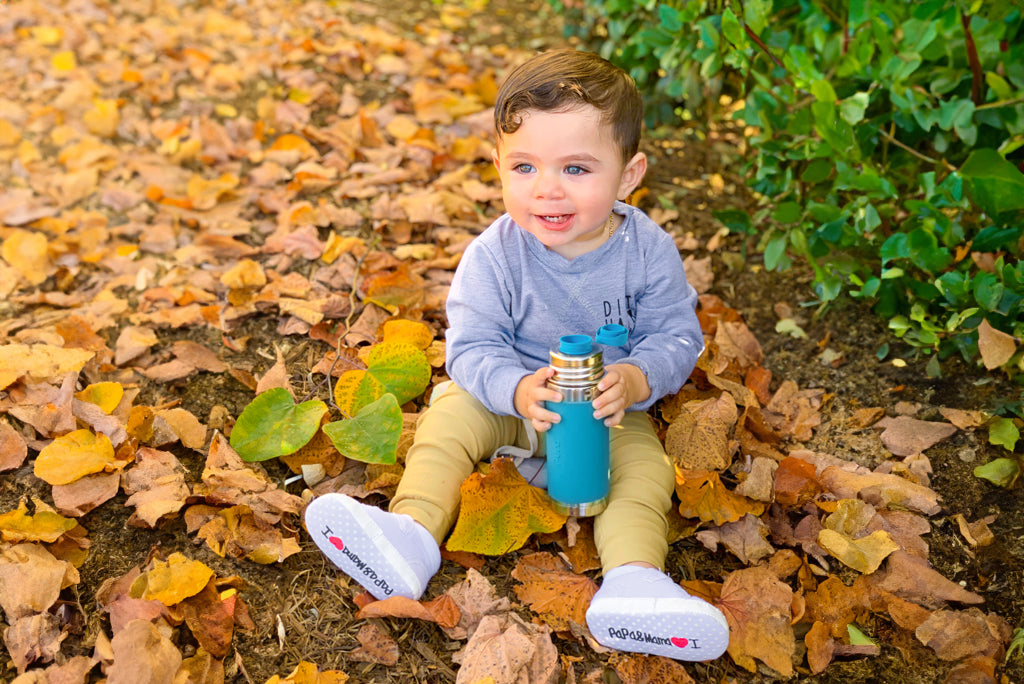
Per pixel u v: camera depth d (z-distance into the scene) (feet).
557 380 5.66
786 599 5.88
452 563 6.18
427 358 7.54
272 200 10.10
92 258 9.04
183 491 6.28
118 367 7.48
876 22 7.61
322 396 7.29
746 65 7.84
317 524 5.52
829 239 7.90
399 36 14.26
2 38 13.62
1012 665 5.65
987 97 7.71
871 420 7.27
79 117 11.84
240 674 5.36
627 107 5.71
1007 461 6.61
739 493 6.58
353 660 5.52
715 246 9.50
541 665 5.38
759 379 7.70
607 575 5.68
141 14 14.92
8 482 6.19
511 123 5.58
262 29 14.44
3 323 7.89
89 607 5.61
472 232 9.58
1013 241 7.16
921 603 6.01
